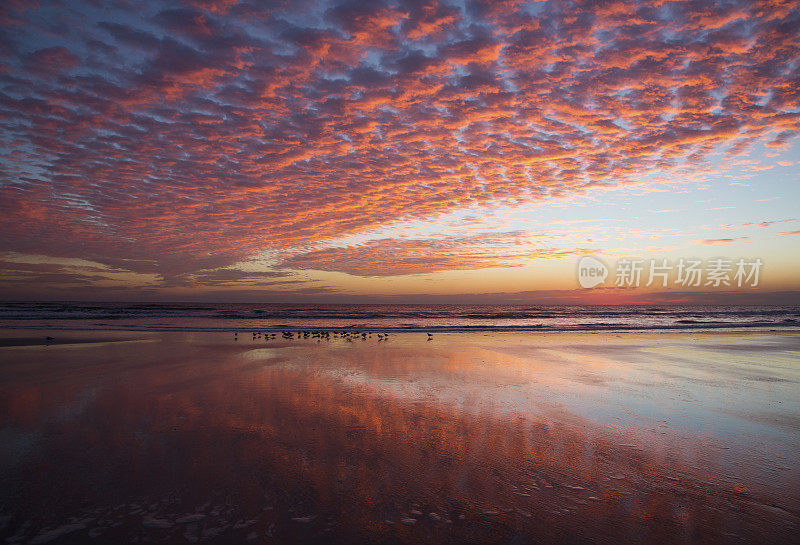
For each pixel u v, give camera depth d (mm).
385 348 15836
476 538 3504
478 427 6340
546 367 11695
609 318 45844
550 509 3996
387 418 6734
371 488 4352
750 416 7047
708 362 12836
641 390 8891
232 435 5836
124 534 3488
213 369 10773
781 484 4555
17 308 51062
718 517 3871
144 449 5297
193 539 3432
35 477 4484
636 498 4223
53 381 9125
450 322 36906
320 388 8758
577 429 6297
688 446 5645
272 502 4039
